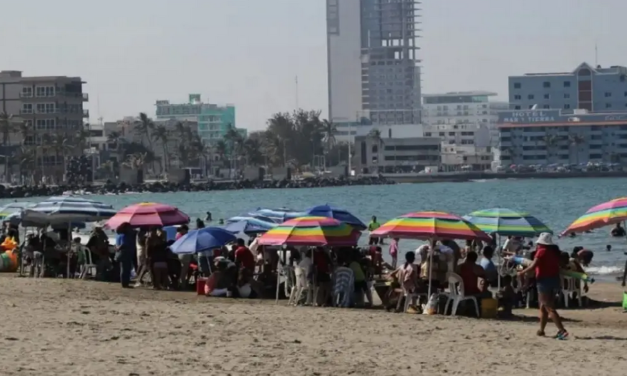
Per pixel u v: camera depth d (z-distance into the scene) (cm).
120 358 3128
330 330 4022
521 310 5244
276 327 4050
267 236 5141
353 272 5225
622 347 3722
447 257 5034
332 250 5528
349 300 5166
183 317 4272
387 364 3231
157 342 3484
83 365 2989
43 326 3809
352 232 5184
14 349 3234
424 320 4516
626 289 6488
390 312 4912
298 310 4803
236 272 5638
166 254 5991
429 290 4891
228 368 3044
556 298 5441
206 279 5669
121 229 5956
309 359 3256
